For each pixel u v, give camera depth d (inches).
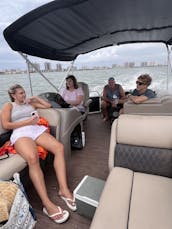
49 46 127.8
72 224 59.3
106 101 161.6
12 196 46.7
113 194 46.1
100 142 121.7
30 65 125.4
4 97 95.6
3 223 42.8
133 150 57.7
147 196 45.4
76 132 110.0
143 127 56.7
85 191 59.2
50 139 76.3
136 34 147.4
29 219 49.8
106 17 97.6
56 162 72.4
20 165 65.7
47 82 149.2
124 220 38.7
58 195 72.0
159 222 38.0
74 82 139.9
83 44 148.9
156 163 55.5
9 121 80.4
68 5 74.8
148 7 86.2
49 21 88.5
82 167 91.1
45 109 90.7
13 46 96.5
